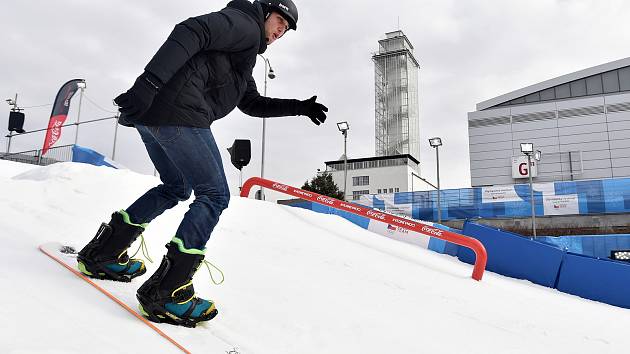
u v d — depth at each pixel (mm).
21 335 1253
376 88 58375
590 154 36688
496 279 6047
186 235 1812
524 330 3346
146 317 1768
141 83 1550
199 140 1808
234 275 3025
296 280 3268
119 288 1987
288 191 7008
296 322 2369
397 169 41969
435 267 5660
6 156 16734
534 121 38812
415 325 2875
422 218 23719
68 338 1341
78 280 1923
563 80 38906
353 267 4297
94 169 5059
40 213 3211
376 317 2838
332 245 5305
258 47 1977
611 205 20844
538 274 6848
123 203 4281
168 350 1535
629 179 20719
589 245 17828
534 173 37250
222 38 1750
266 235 4871
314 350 2059
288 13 2057
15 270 1789
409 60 59000
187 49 1614
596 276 6473
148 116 1711
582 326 3836
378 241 6840
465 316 3404
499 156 39375
